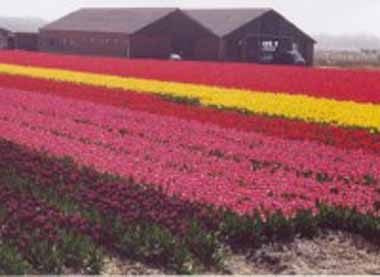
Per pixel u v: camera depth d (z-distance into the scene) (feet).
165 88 122.52
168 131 76.13
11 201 46.14
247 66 200.23
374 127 83.92
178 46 271.90
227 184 52.75
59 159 60.64
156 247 39.11
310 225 44.73
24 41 292.81
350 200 48.70
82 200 47.83
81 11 307.37
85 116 86.22
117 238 40.83
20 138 69.46
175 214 43.80
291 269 39.63
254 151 66.08
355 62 312.71
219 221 44.16
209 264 39.27
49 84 121.19
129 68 175.32
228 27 273.13
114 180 53.83
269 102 103.35
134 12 279.08
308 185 53.11
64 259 37.11
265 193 50.65
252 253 41.50
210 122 83.51
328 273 39.34
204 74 160.15
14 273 35.09
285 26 284.41
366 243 44.52
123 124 80.59
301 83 139.85
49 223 40.81
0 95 104.88
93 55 270.87
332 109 96.89
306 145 69.97
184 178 53.83
